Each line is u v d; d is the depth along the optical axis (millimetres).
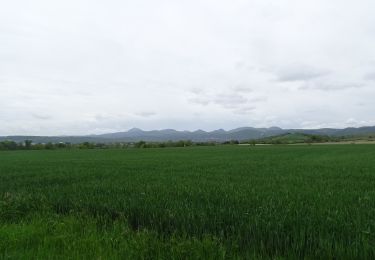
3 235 6855
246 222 6855
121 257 5711
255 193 10555
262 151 63312
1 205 9211
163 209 8195
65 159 42781
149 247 5984
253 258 5469
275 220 6730
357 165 26047
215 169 22844
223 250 5684
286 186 12617
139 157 45438
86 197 10414
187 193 10695
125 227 7211
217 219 7098
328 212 7285
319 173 18953
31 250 6082
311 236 5875
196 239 6121
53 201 10320
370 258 5141
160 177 17078
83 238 6598
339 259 5223
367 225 6238
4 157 51000
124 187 12711
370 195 10070
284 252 5805
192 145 127562
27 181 16547
